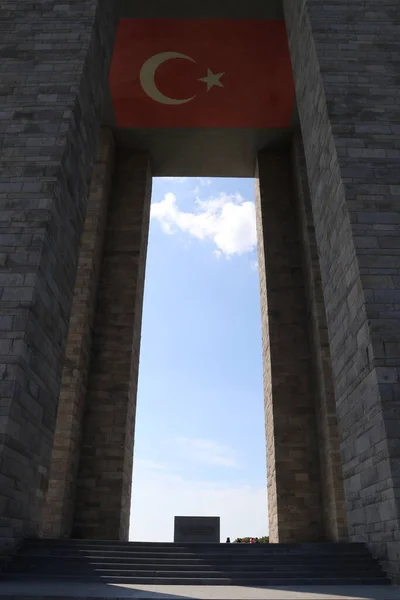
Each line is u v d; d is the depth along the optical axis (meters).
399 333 13.25
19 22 19.16
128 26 24.56
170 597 8.99
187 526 21.86
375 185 15.34
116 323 25.95
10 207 15.41
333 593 9.80
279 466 23.36
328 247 16.94
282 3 23.55
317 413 23.94
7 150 16.42
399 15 18.77
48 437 15.70
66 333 17.20
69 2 19.66
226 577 11.94
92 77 19.41
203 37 24.95
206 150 30.30
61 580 11.66
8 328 13.66
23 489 13.77
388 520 12.07
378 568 12.36
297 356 25.50
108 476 22.84
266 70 26.08
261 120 28.34
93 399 24.33
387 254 14.29
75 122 17.55
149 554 13.14
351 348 14.66
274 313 26.42
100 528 21.92
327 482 21.83
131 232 28.03
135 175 29.56
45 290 15.13
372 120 16.50
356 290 14.21
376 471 12.79
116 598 8.77
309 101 19.12
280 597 9.14
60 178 16.20
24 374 13.67
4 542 12.56
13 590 9.59
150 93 26.94
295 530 22.23
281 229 28.38
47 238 15.19
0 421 12.66
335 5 19.03
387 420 12.35
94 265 25.84
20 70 18.06
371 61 17.73
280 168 29.86
